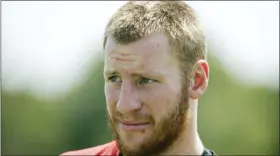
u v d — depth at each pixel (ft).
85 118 181.27
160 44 21.11
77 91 186.80
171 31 21.44
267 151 195.83
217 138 182.09
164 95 21.16
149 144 21.35
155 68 20.94
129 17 21.44
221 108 186.80
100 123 176.96
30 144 200.13
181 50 21.65
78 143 186.19
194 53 22.24
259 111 200.13
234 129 189.06
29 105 206.49
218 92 190.70
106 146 26.68
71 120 187.42
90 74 181.68
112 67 21.12
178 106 21.66
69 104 189.88
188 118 22.44
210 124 181.98
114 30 21.24
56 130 198.80
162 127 21.34
